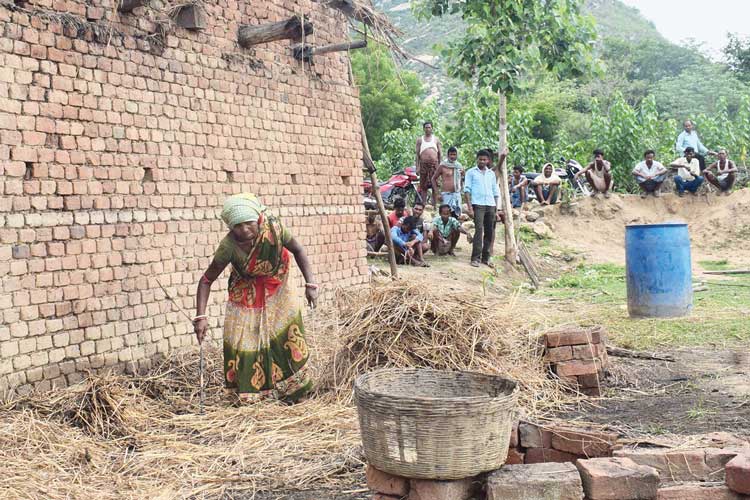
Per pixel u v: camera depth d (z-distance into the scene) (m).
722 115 26.39
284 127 10.22
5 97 6.68
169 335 8.30
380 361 7.25
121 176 7.77
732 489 4.36
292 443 6.06
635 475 4.28
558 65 14.88
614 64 59.78
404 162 26.80
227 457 5.80
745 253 18.97
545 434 5.20
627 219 20.55
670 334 9.97
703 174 20.88
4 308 6.61
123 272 7.77
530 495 4.18
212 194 8.96
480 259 15.75
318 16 10.99
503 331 7.71
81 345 7.29
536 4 13.91
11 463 5.52
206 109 8.89
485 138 24.28
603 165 20.73
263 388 7.06
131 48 7.93
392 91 34.56
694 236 19.92
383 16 9.71
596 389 7.40
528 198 22.36
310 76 10.76
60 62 7.17
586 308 12.17
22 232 6.79
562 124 42.53
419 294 7.57
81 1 7.46
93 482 5.35
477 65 14.22
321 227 10.98
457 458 4.25
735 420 6.34
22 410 6.42
